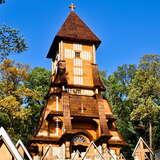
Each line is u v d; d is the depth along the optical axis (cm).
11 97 4872
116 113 6994
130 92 6462
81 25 5850
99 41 5700
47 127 5003
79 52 5628
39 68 6919
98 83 5400
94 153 3666
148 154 3728
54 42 5684
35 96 5512
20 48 3281
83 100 5284
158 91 6391
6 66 5362
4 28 3216
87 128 5125
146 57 6644
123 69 7712
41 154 4812
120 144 5103
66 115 4975
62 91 5197
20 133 5531
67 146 4716
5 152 2141
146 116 6172
